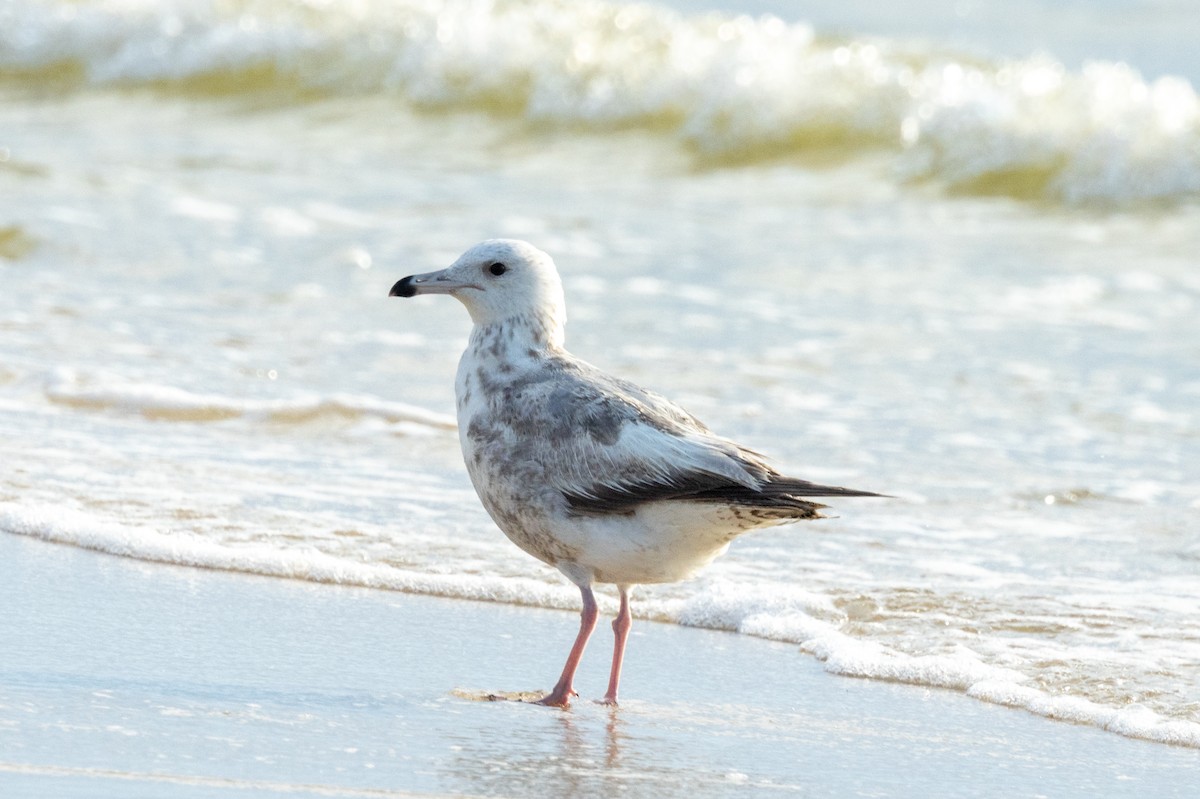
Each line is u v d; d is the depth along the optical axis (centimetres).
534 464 796
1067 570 1067
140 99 3284
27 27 3459
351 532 1075
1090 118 2519
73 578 941
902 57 2941
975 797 690
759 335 1720
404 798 632
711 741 749
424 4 3291
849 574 1051
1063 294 1941
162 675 781
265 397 1413
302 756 674
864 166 2675
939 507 1210
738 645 929
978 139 2567
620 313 1791
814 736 768
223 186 2427
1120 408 1501
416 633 901
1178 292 1955
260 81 3275
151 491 1130
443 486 1205
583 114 2939
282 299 1805
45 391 1384
